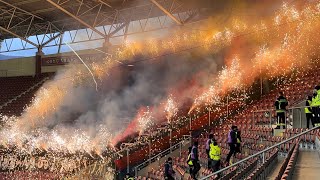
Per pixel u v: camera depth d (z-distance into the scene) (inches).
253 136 746.2
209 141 626.5
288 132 652.7
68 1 1366.9
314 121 639.8
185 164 792.9
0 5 1467.8
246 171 457.4
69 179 945.5
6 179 1061.1
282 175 329.4
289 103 884.0
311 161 471.5
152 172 817.5
